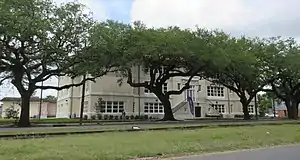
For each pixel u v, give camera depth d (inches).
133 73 2066.9
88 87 1962.4
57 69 1290.6
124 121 1566.2
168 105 1675.7
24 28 1043.9
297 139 786.8
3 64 1213.7
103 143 592.1
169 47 1395.2
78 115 2058.3
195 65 1530.5
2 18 1011.9
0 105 3558.1
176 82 2249.0
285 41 1888.5
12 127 1092.5
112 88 1996.8
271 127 1034.7
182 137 719.7
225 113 2484.0
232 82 1919.3
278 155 495.8
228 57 1518.2
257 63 1802.4
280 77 1955.0
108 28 1359.5
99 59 1298.0
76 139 648.4
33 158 435.8
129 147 556.1
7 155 454.3
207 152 558.3
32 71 1312.7
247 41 1877.5
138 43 1373.0
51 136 726.5
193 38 1471.5
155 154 516.4
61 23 1154.7
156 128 922.7
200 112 2341.3
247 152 543.2
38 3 1123.3
